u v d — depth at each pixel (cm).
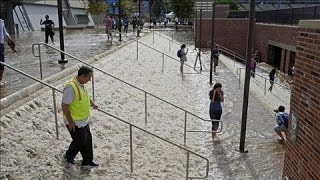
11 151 632
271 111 1319
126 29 3338
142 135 924
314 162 442
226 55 3397
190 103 1398
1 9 2522
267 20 3316
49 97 853
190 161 858
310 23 464
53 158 661
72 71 1120
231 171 818
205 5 3803
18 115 719
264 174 807
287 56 2484
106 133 855
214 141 1005
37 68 1109
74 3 4738
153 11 7425
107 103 1041
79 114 615
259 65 2883
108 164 715
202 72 2036
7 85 859
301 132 487
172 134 1025
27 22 3203
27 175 600
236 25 3512
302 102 484
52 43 1803
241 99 1489
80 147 650
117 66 1491
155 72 1723
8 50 1543
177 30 4491
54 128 752
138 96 1243
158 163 798
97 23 5231
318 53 436
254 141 1010
